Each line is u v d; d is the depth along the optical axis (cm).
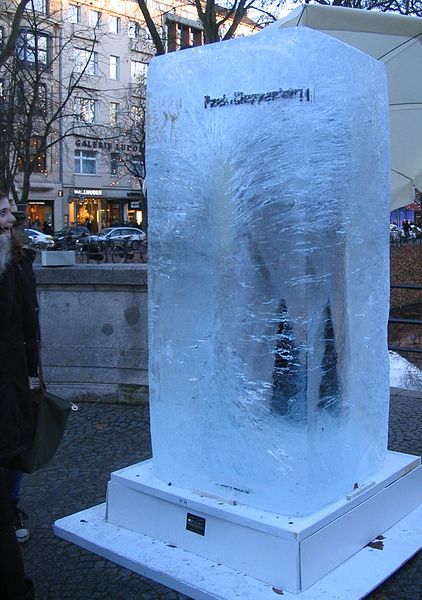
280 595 262
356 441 307
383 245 323
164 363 319
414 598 271
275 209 274
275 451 280
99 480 413
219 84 286
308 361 272
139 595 279
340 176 279
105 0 4297
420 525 325
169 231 312
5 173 1886
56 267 594
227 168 288
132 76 4597
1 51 1479
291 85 263
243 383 289
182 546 305
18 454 273
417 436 488
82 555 315
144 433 508
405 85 540
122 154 4262
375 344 321
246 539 279
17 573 245
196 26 2348
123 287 577
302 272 270
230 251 291
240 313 290
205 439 305
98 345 592
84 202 5244
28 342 304
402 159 575
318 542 273
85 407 580
